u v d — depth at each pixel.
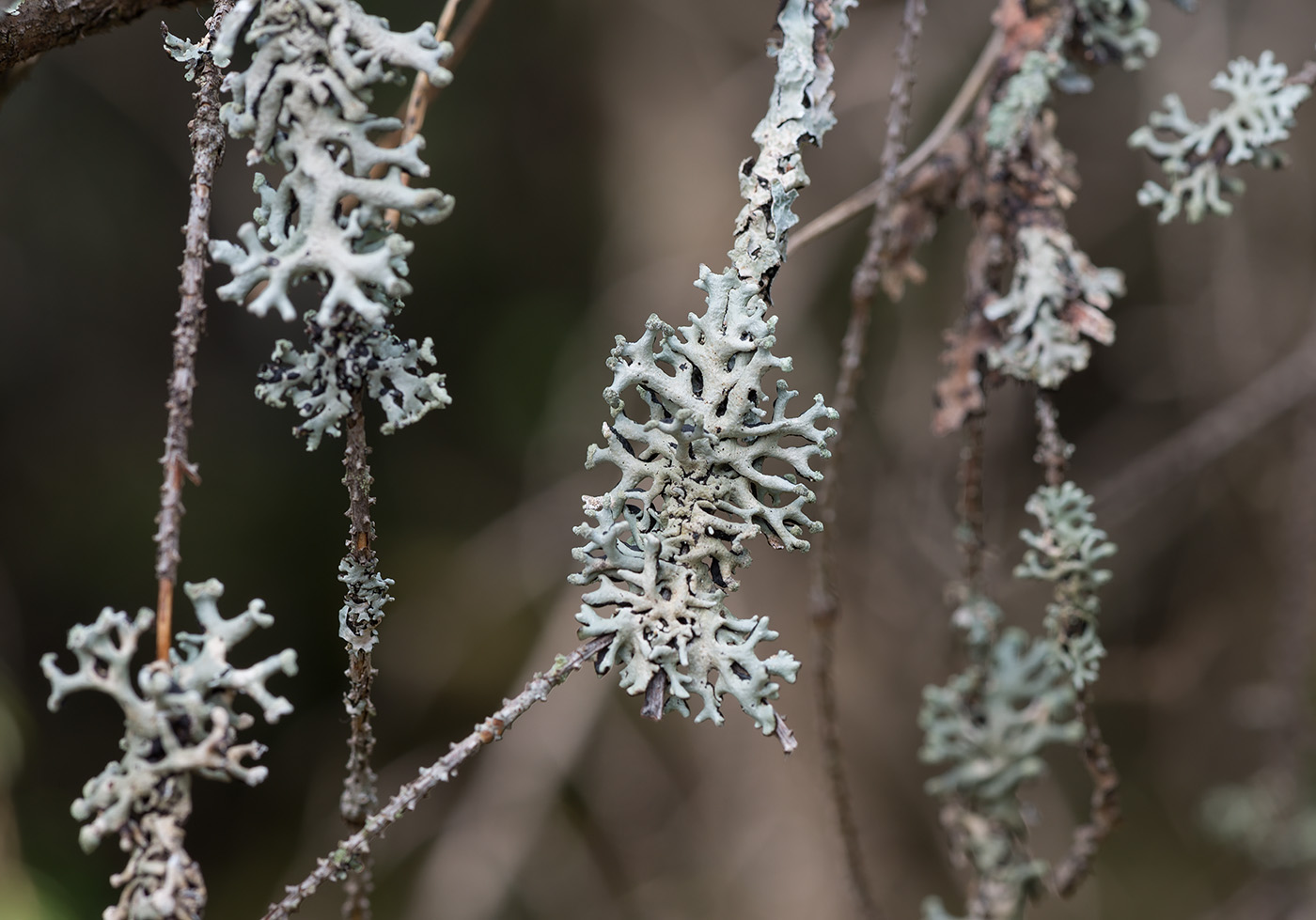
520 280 1.83
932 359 1.34
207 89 0.47
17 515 1.59
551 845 1.42
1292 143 1.23
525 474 1.71
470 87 1.68
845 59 1.41
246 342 1.71
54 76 1.50
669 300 1.44
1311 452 0.81
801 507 0.47
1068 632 0.49
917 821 1.32
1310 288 1.23
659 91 1.54
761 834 1.33
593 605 0.47
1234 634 1.45
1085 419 1.57
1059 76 0.51
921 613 1.29
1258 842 0.86
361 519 0.47
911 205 0.52
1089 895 1.41
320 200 0.46
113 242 1.63
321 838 1.52
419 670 1.68
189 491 1.66
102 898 1.43
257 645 1.67
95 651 0.45
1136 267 1.49
